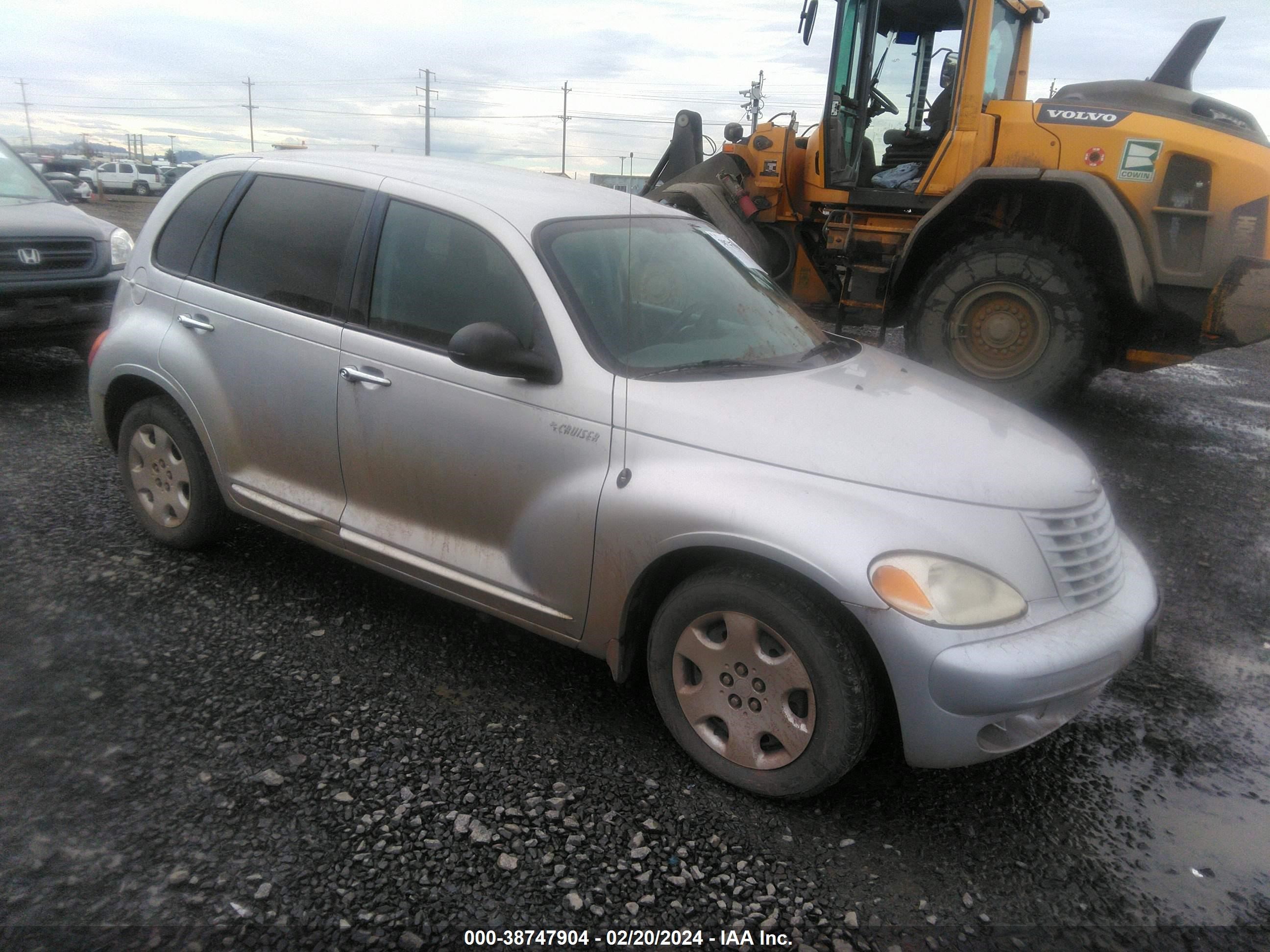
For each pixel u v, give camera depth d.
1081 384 6.90
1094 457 6.57
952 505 2.60
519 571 3.07
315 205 3.60
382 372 3.27
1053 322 6.79
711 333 3.32
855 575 2.43
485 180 3.55
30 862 2.33
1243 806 2.89
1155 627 2.88
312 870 2.37
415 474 3.25
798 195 8.85
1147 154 6.77
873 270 8.00
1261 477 6.32
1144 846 2.68
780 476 2.64
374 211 3.43
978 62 7.28
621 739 3.02
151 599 3.71
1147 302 6.70
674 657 2.86
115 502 4.65
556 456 2.94
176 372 3.80
